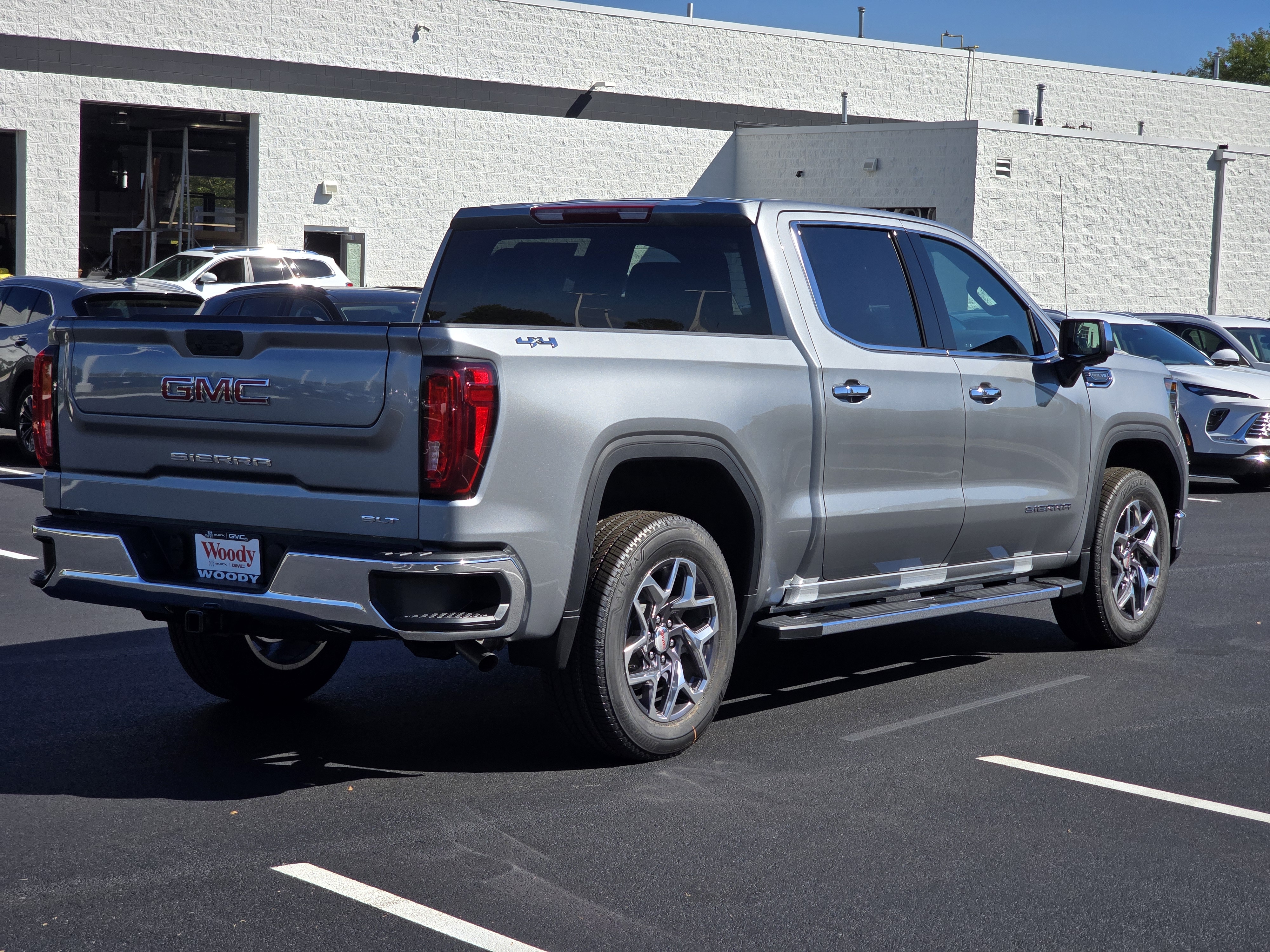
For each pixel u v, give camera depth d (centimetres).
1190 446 1499
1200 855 446
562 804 482
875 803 490
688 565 532
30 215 2720
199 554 502
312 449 471
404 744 555
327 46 3019
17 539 1021
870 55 3794
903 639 776
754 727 586
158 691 628
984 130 2944
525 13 3253
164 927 377
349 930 377
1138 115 4238
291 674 607
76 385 522
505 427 460
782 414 555
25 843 438
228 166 3005
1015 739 573
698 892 407
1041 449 678
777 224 580
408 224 3148
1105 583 729
